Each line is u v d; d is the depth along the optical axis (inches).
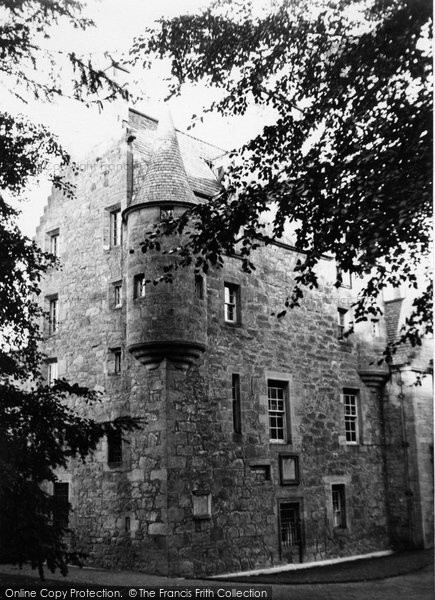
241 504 727.7
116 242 800.3
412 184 371.6
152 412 682.8
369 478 928.3
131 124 808.9
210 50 473.1
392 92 411.2
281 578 662.5
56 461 438.6
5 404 430.9
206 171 865.5
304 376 855.7
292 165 458.6
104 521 715.4
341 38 438.9
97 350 775.1
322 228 430.9
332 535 841.5
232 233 470.0
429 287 418.6
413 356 960.9
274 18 454.3
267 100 482.9
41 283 871.1
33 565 421.4
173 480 659.4
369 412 957.8
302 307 874.8
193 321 689.0
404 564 770.2
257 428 769.6
